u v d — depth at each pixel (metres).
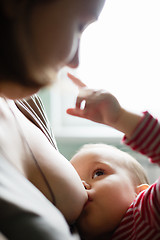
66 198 0.58
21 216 0.40
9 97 0.44
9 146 0.51
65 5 0.39
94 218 0.78
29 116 0.70
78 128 2.03
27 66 0.38
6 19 0.36
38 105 0.78
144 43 1.88
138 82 1.92
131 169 0.92
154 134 0.64
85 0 0.42
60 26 0.40
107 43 1.89
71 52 0.43
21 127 0.60
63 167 0.61
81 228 0.79
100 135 1.85
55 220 0.44
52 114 1.97
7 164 0.45
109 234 0.81
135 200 0.78
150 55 1.90
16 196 0.41
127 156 0.98
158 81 1.92
